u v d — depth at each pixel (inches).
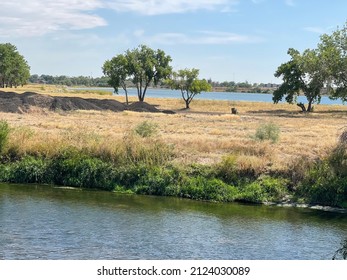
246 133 1675.7
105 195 888.3
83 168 959.0
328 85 1300.4
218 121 2298.2
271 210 824.3
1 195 852.6
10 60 6013.8
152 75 3624.5
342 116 3041.3
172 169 945.5
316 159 975.6
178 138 1323.8
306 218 775.7
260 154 1050.7
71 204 807.1
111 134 1395.2
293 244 633.6
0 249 559.5
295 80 3467.0
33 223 680.4
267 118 2674.7
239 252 588.4
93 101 2893.7
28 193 876.0
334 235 682.2
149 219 734.5
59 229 656.4
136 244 604.7
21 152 1024.2
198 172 936.3
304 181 892.6
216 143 1168.2
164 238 636.7
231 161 935.0
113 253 563.8
